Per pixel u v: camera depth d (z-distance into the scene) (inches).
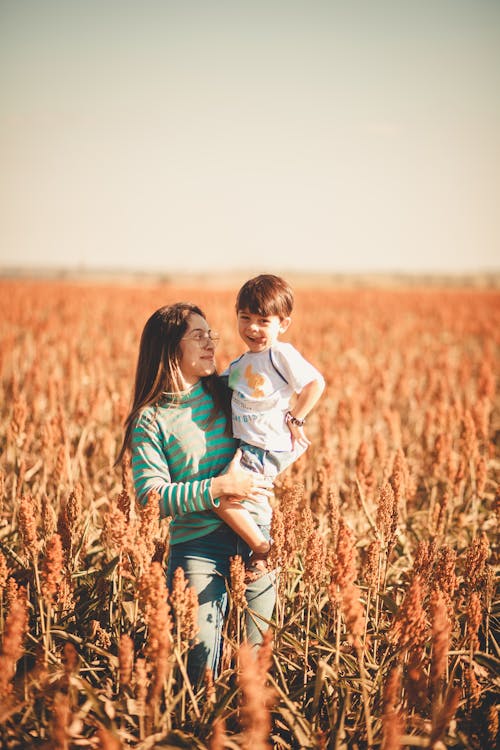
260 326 125.6
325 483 167.0
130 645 93.9
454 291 1969.7
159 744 95.2
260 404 125.0
